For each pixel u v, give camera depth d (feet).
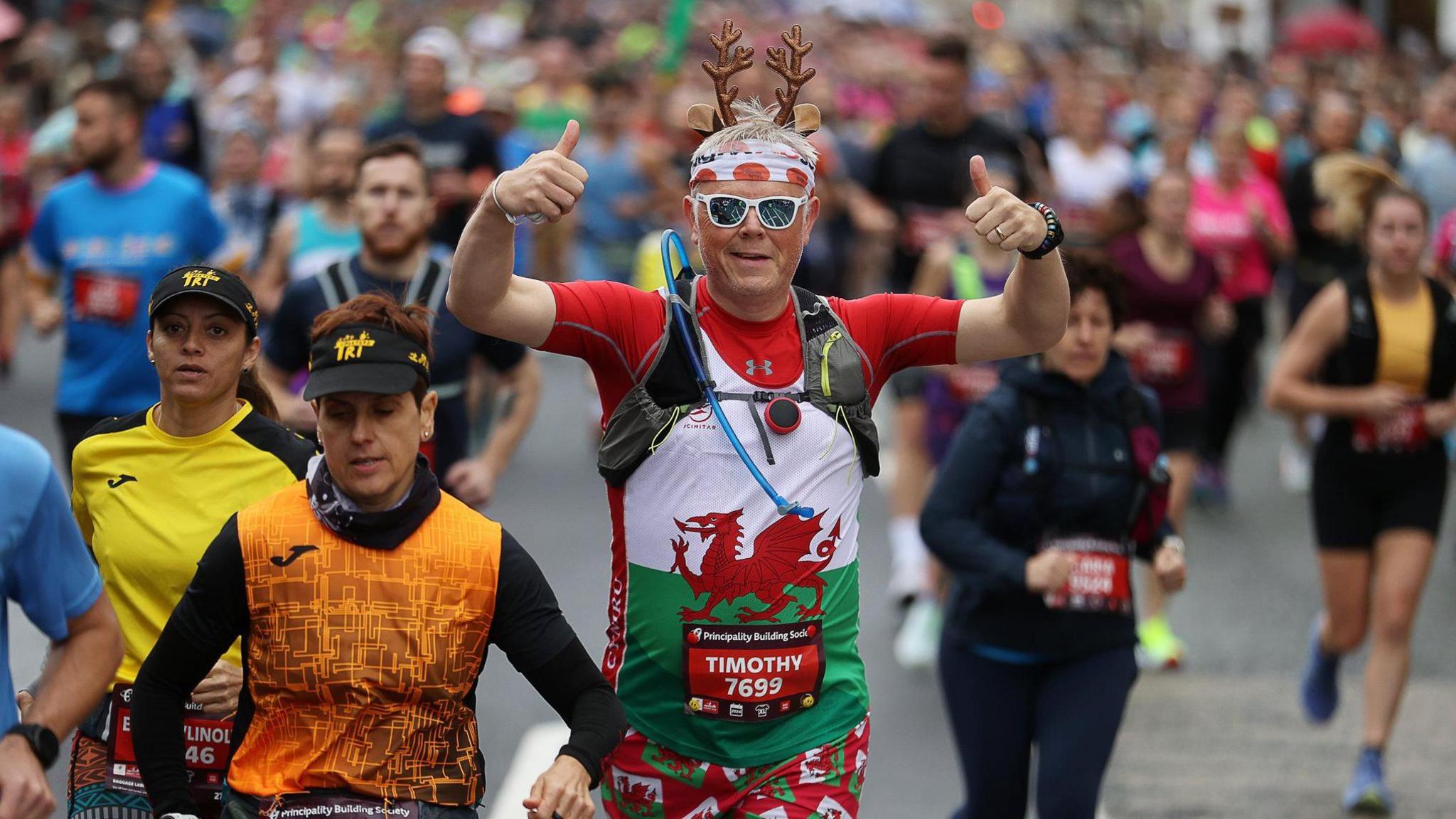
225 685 39.78
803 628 39.73
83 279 72.02
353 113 140.97
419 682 34.76
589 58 266.77
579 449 123.24
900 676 78.54
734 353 39.73
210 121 171.42
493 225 36.86
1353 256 117.91
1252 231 116.26
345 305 35.55
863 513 110.83
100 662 33.53
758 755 39.86
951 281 81.61
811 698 39.91
